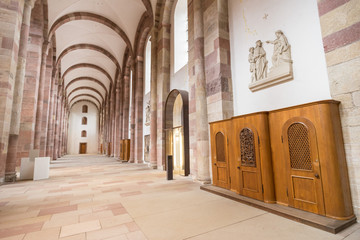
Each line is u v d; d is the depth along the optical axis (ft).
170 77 36.63
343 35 11.38
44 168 26.55
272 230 9.52
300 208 11.48
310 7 14.19
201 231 9.53
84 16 51.96
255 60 17.94
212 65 21.75
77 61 83.87
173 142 33.09
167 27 37.73
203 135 21.84
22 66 27.25
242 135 15.39
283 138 12.65
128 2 48.62
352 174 10.55
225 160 17.75
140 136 50.78
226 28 21.71
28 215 12.09
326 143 10.48
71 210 13.00
